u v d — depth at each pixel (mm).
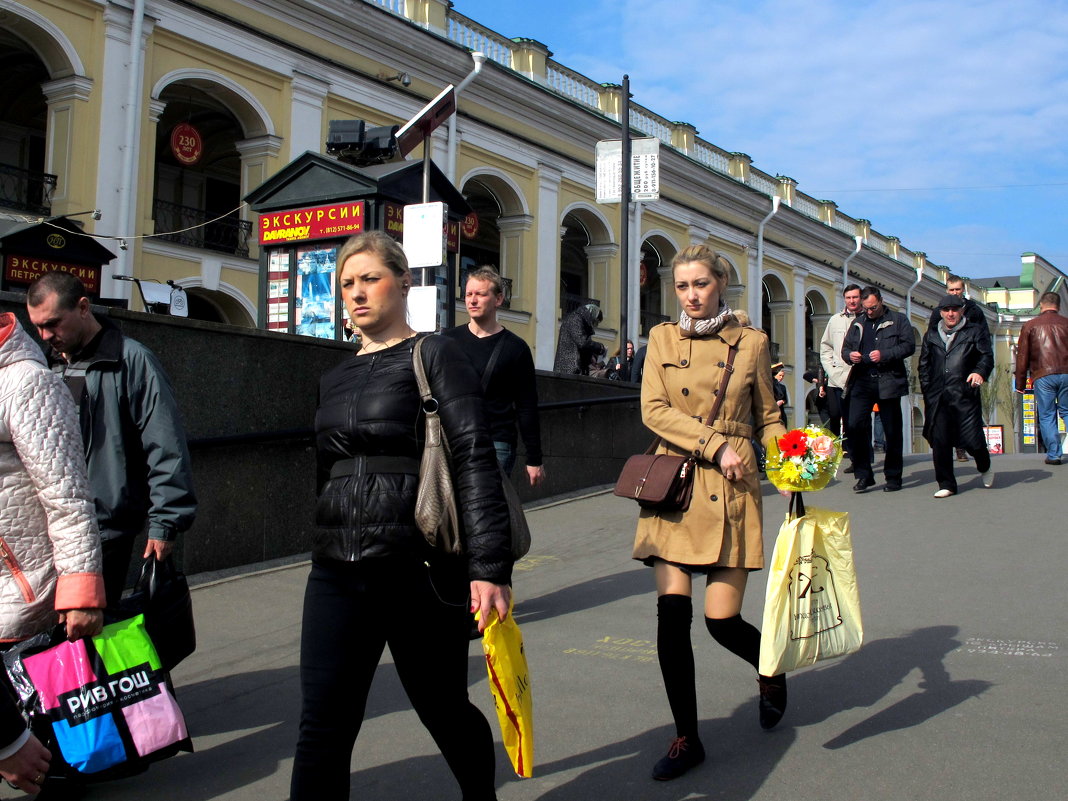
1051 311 11547
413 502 2693
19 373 2904
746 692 4336
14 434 2859
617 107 27531
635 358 12188
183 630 3803
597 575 6910
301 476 7387
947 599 5789
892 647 4918
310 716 2672
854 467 10195
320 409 2842
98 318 3988
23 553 2926
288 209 9305
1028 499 8984
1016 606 5566
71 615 2797
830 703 4160
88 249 12930
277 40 18750
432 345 2795
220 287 18344
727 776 3457
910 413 43125
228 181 23719
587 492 10648
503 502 2693
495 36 24000
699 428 3609
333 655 2686
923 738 3719
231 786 3570
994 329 57906
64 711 3287
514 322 24328
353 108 20344
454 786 3496
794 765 3523
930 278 45594
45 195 15836
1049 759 3486
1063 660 4598
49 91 15992
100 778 3303
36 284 3840
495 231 29969
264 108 18672
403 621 2750
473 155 23156
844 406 10281
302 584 6598
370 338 2932
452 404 2721
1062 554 6785
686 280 3738
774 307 35500
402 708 4297
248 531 6953
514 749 2670
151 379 3887
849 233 38875
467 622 2838
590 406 10930
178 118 20797
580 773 3545
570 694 4379
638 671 4699
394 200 9164
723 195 31531
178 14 17188
